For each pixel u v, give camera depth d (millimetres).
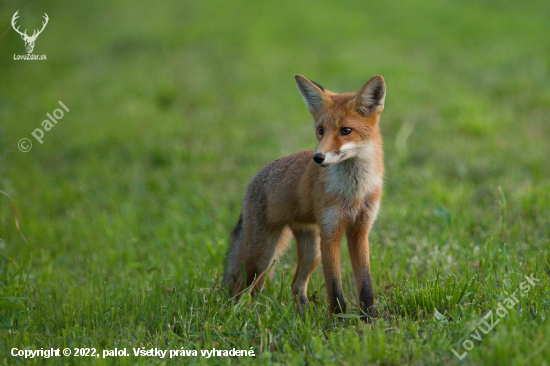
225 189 13945
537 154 13539
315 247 8219
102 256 10266
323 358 5512
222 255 9609
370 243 9562
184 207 12781
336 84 22500
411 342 5625
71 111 22094
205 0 41750
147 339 6711
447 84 21656
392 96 20531
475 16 33562
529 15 33469
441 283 7340
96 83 25766
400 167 14227
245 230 8406
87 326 7062
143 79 25375
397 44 28812
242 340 6238
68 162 17078
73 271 9961
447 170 13562
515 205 10445
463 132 16469
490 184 12039
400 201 11828
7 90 25359
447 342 5512
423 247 9016
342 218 7250
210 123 19578
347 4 38594
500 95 20031
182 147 16672
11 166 16156
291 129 18344
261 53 28359
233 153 16516
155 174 15148
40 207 13219
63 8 41656
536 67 22438
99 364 5812
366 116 7359
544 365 4820
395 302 7113
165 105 22594
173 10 39938
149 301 7531
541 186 11086
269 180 8242
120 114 21047
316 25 33188
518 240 8656
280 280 8523
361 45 28641
